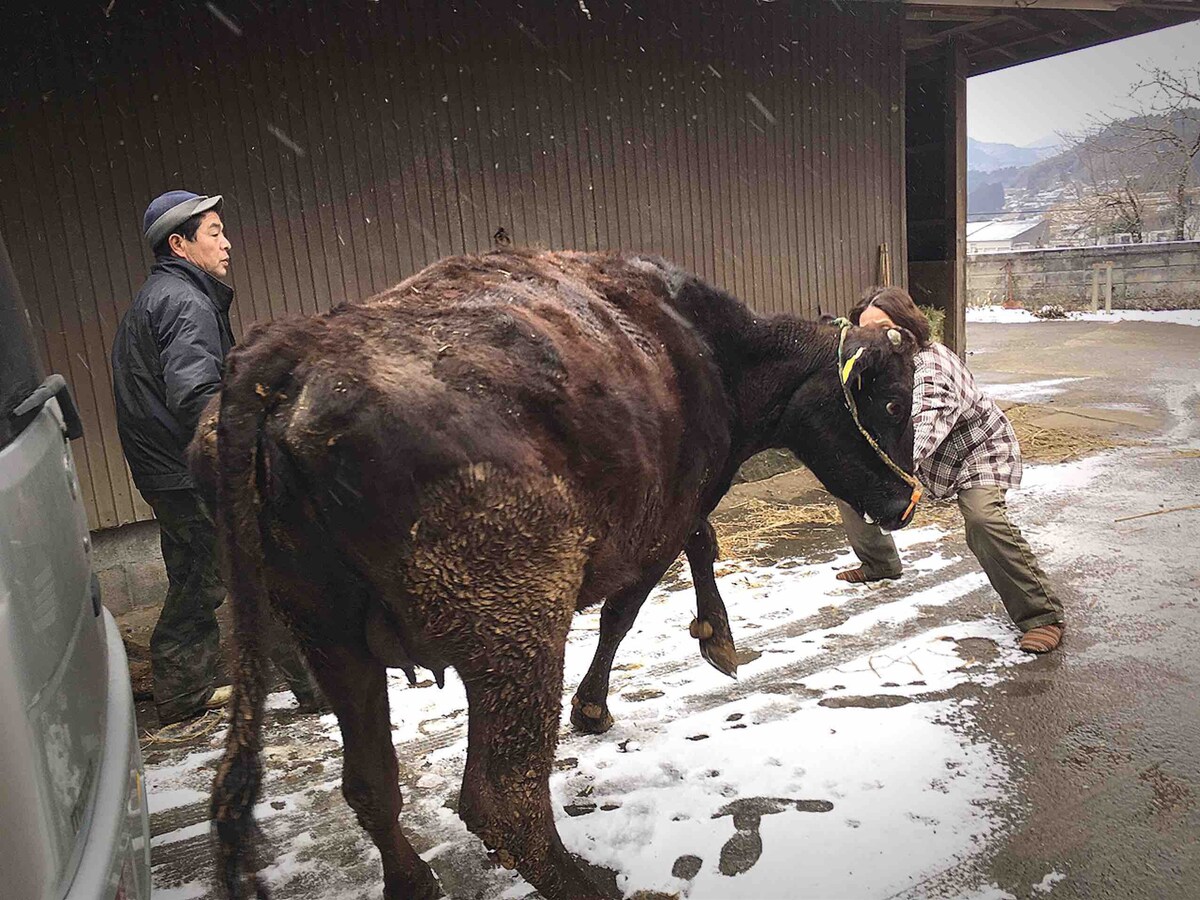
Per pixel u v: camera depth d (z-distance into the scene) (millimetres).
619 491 2449
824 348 3500
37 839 1468
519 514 2184
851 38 8273
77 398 5035
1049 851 2824
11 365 1936
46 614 1726
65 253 4941
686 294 3166
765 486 7449
